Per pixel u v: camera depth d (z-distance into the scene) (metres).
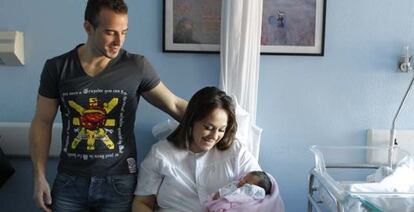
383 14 1.81
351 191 1.21
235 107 1.55
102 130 1.39
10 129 1.82
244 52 1.69
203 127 1.39
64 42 1.80
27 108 1.85
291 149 1.90
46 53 1.81
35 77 1.83
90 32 1.30
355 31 1.82
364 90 1.86
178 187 1.44
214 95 1.40
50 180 1.88
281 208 1.39
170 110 1.55
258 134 1.73
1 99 1.85
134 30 1.80
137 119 1.87
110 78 1.37
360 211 1.17
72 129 1.39
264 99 1.86
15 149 1.83
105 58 1.37
